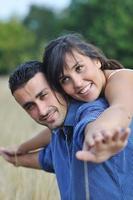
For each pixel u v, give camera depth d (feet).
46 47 11.19
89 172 10.61
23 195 16.28
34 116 11.19
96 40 169.27
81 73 10.89
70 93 10.99
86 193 10.59
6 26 229.25
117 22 166.81
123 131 8.91
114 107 10.00
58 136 11.67
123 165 10.77
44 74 11.12
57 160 11.75
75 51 10.92
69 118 11.09
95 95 10.93
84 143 9.40
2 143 26.05
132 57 163.12
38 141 13.78
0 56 221.05
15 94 11.16
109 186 10.69
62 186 11.68
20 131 30.19
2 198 16.53
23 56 224.94
